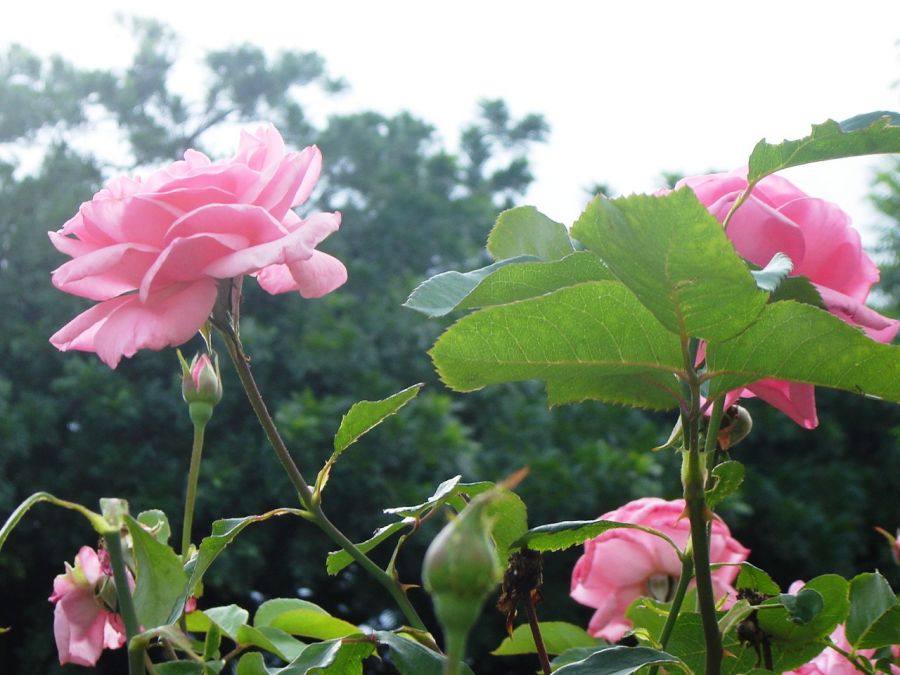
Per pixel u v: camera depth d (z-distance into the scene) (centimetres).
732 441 46
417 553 297
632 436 338
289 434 297
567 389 40
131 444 310
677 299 33
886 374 34
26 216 345
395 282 373
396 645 40
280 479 295
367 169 418
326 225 42
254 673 40
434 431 307
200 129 429
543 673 43
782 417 366
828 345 34
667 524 61
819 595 41
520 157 448
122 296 43
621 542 61
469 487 43
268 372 332
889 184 365
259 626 51
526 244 46
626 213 31
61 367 335
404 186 409
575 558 278
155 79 417
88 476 308
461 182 439
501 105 452
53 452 318
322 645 40
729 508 312
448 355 35
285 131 425
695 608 53
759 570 45
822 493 353
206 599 305
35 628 302
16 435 296
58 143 378
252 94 426
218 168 43
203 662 42
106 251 41
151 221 42
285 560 307
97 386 315
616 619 62
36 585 319
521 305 34
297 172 43
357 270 376
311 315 350
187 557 47
